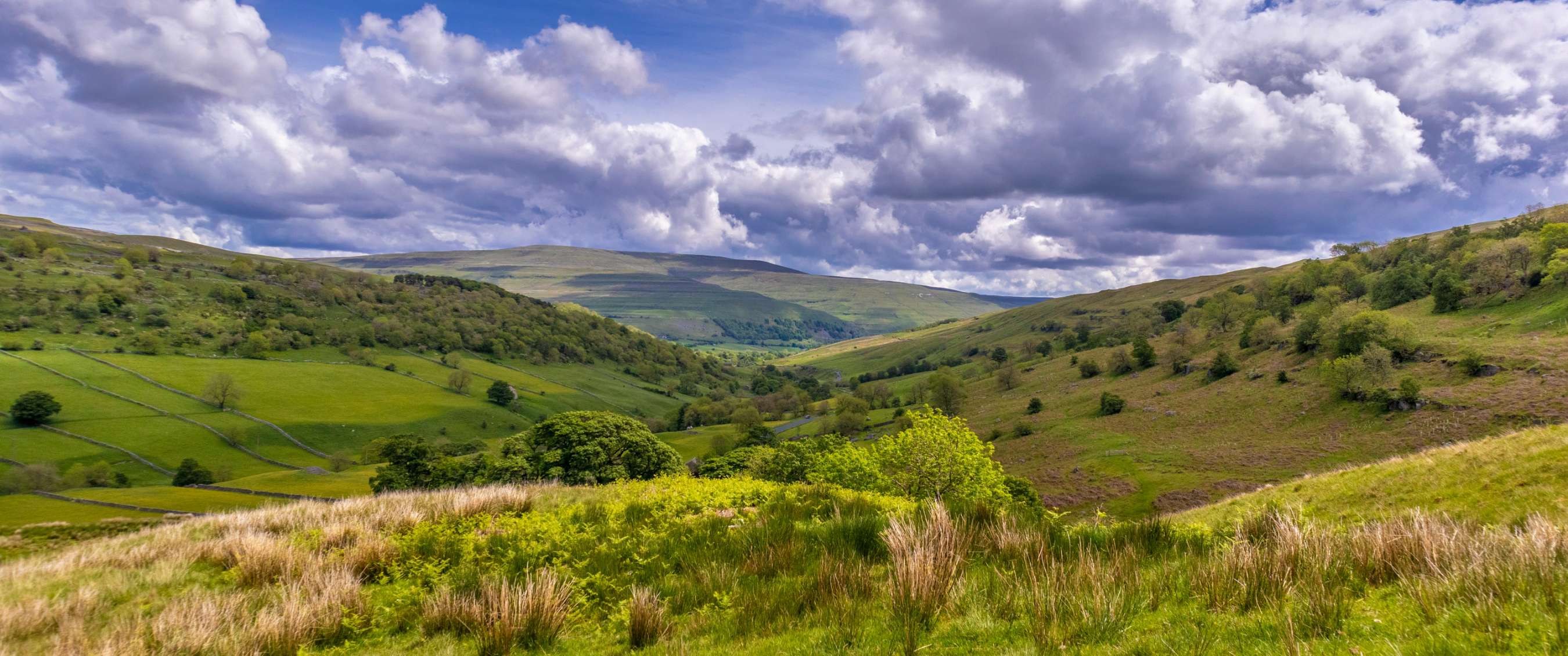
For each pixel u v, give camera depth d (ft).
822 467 104.99
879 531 30.14
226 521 47.44
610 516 39.96
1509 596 16.57
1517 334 248.11
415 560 32.99
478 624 23.89
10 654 23.75
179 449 357.61
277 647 23.53
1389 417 226.58
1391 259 461.78
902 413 447.42
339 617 25.73
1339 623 16.74
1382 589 18.97
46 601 28.25
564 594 25.21
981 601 21.35
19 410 347.56
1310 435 236.22
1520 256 301.84
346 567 31.60
